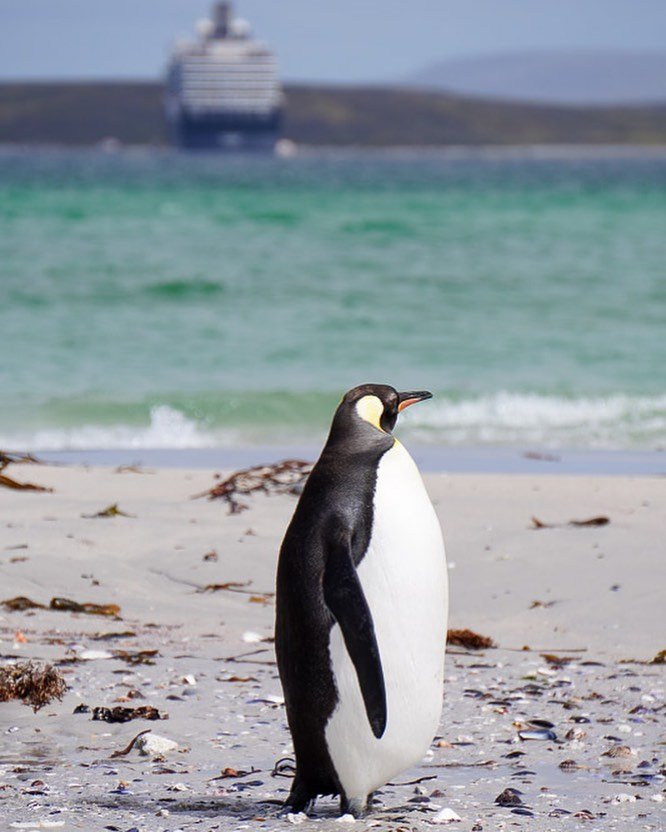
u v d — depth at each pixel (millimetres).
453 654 14875
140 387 38156
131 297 55781
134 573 18156
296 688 9336
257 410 35312
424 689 9375
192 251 71438
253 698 12758
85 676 13391
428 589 9305
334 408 35844
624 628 15992
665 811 9695
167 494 23703
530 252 75375
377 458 9398
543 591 17562
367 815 9547
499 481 25188
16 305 53000
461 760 11078
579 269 67375
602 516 21797
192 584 17938
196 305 54469
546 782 10461
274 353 44688
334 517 9203
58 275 60688
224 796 9945
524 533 20375
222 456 29547
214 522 21047
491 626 16219
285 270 64938
